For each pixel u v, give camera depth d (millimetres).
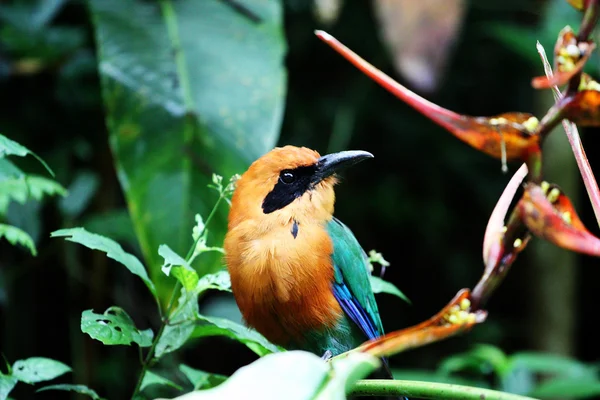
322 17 10844
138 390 5711
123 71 9719
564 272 16953
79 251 14430
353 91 17297
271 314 7176
